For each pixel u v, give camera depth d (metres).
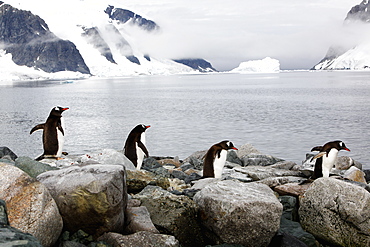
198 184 9.85
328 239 7.90
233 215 6.80
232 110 53.19
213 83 186.62
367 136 30.12
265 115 46.09
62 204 5.95
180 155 25.47
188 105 63.25
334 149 10.98
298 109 52.41
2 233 4.20
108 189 6.02
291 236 7.27
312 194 8.30
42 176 6.39
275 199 7.20
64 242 5.64
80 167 6.54
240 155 18.61
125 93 107.44
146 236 6.02
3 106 68.00
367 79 174.12
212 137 31.58
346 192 7.86
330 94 81.75
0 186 5.54
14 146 31.02
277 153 25.17
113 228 6.15
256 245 6.95
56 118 11.32
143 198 7.57
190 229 7.01
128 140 11.76
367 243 7.59
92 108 61.12
